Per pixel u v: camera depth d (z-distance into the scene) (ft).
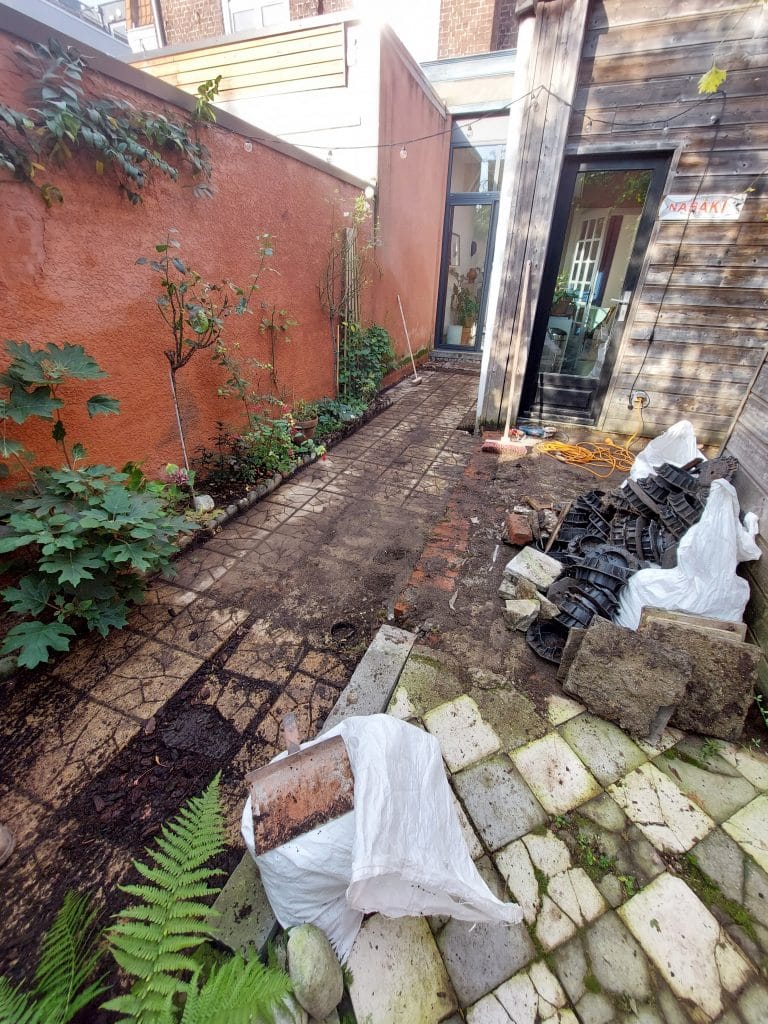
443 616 7.00
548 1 9.87
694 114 10.22
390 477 11.91
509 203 11.93
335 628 6.84
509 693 5.74
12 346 5.86
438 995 3.37
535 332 13.47
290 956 3.16
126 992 3.41
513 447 13.08
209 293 9.48
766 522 6.43
